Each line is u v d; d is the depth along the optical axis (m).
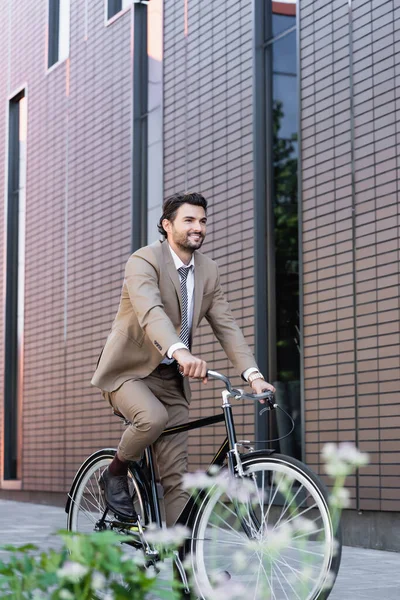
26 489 13.47
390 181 6.92
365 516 7.02
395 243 6.84
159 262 4.12
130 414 4.11
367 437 7.02
